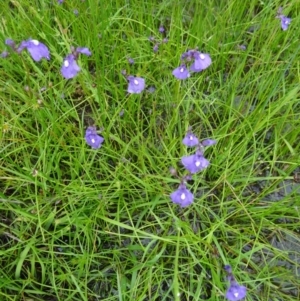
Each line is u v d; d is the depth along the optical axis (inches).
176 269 7.4
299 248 8.8
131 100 9.4
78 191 8.7
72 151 9.3
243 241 8.8
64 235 8.7
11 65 10.0
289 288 8.4
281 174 9.4
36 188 8.2
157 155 9.4
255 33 10.6
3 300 8.1
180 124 9.3
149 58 10.3
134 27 11.0
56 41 10.5
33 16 10.6
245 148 9.0
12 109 9.6
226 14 10.8
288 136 9.7
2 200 8.5
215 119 10.1
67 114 9.6
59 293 8.3
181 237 8.0
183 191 7.4
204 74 10.2
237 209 8.7
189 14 11.4
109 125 8.9
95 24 9.8
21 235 8.4
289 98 9.0
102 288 8.4
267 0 11.5
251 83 10.3
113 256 8.6
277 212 8.9
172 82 10.1
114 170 9.2
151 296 8.3
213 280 7.9
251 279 8.5
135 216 8.9
